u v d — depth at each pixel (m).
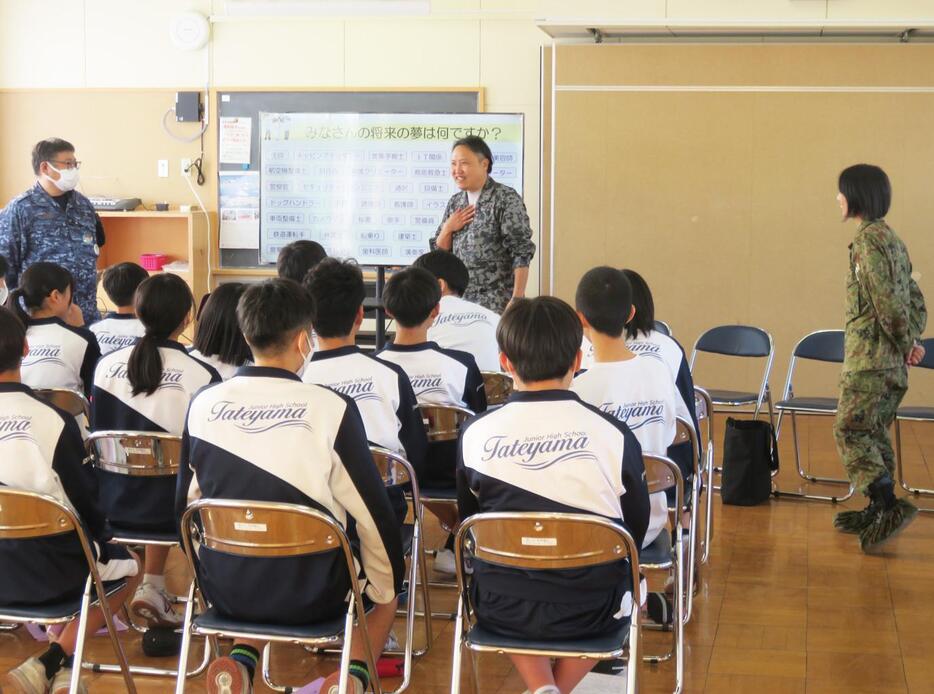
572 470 2.29
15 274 5.42
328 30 8.01
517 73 7.87
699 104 7.42
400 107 7.98
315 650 3.38
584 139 7.52
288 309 2.44
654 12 7.45
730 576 4.15
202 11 8.12
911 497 5.30
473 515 2.33
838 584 4.06
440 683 3.18
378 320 6.67
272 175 8.03
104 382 3.23
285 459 2.38
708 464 4.05
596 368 2.91
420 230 7.96
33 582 2.60
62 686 2.61
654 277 7.57
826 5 7.29
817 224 7.41
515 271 5.35
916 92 7.23
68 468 2.62
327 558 2.38
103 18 8.19
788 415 7.32
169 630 3.33
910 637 3.55
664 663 3.33
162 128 8.21
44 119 8.30
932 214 7.28
